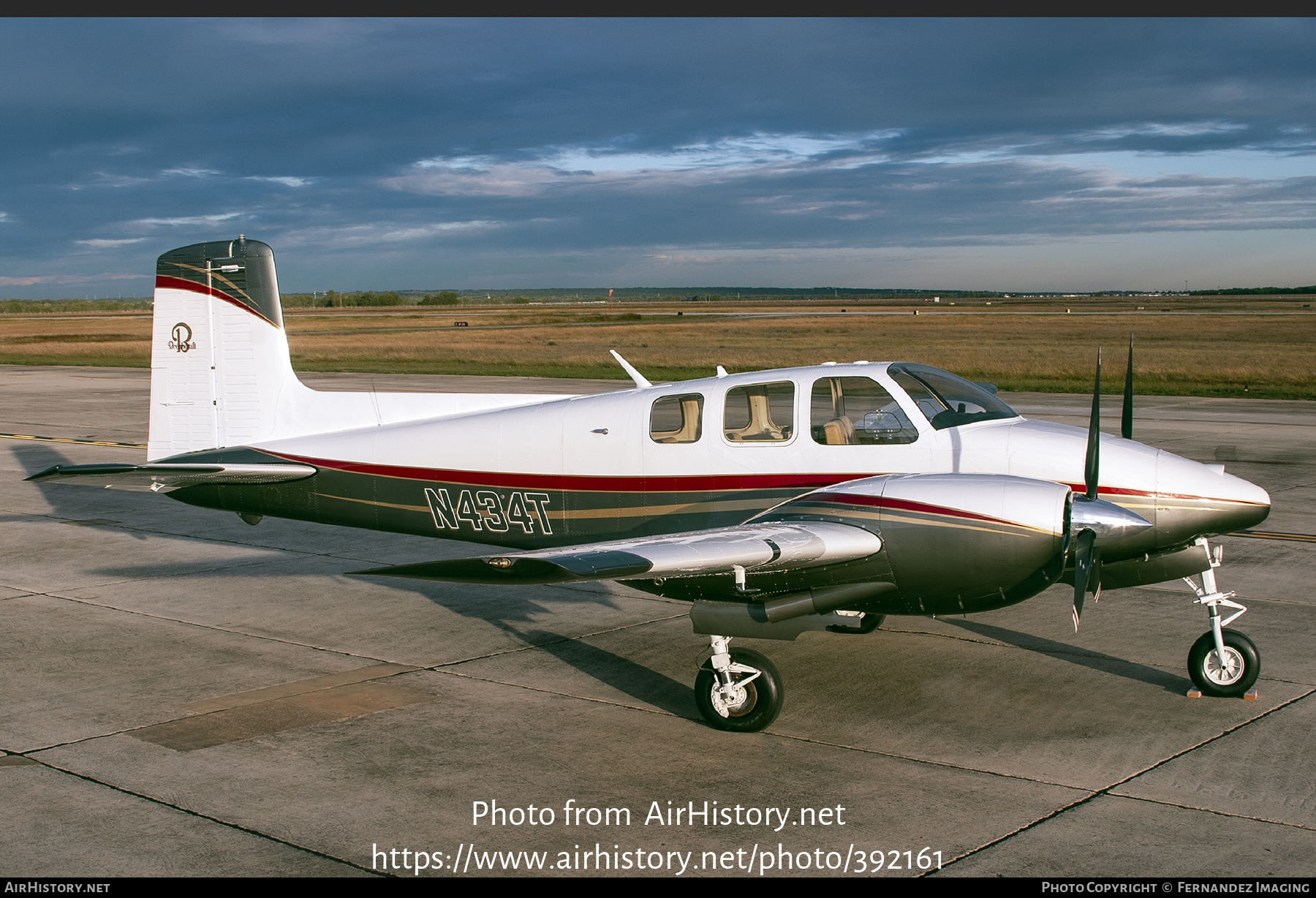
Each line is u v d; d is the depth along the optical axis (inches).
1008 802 189.9
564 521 299.1
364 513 327.6
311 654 284.7
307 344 2231.8
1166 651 282.7
